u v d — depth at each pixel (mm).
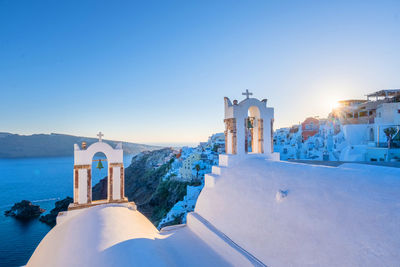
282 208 5418
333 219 4191
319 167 6012
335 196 4598
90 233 6137
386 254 3156
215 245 6902
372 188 4242
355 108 45250
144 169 129125
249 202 6629
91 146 10297
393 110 35594
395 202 3676
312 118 58125
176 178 74938
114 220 7238
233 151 9344
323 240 4062
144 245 5367
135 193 95500
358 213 3930
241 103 9531
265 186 6621
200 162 71250
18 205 76188
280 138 65062
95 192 100188
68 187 137250
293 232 4738
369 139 38656
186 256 6461
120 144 10867
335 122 47156
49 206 89000
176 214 44969
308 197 5074
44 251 6512
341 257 3619
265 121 9883
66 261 5102
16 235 57156
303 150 51656
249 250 5664
